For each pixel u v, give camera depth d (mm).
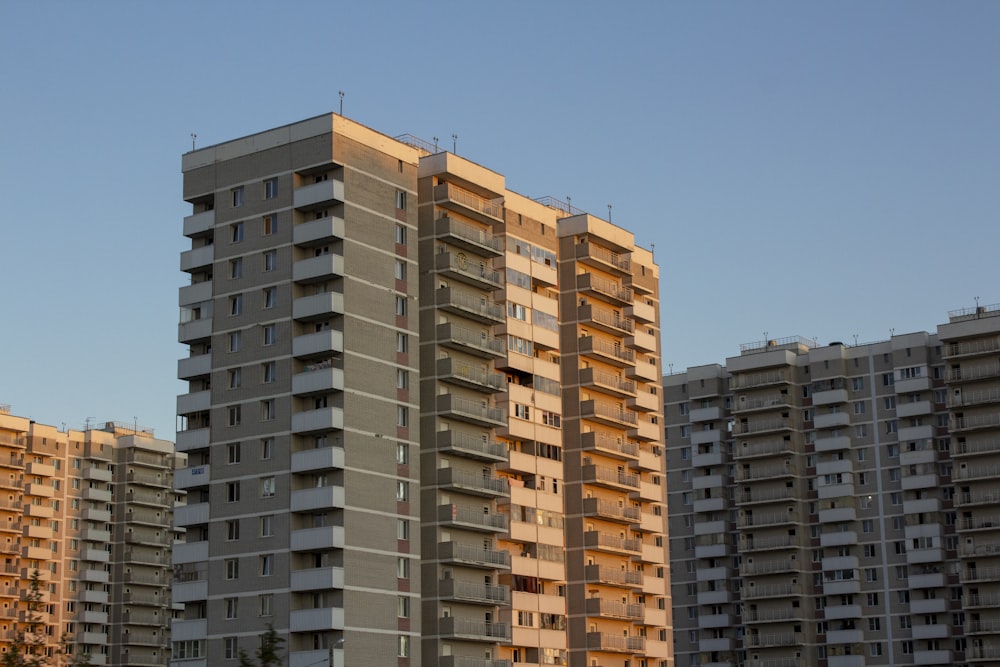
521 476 131875
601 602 134500
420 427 122250
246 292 119062
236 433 116750
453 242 125375
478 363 128375
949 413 175375
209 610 114125
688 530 197750
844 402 184250
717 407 196625
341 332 114188
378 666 110938
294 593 110500
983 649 168000
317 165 117750
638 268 153500
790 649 180500
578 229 143000
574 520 136750
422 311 124062
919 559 174250
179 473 119000
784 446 186000
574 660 134000
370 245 118812
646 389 151750
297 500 111938
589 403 138500
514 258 134875
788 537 183125
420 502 120500
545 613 130375
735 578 190750
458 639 118938
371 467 114438
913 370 180000
